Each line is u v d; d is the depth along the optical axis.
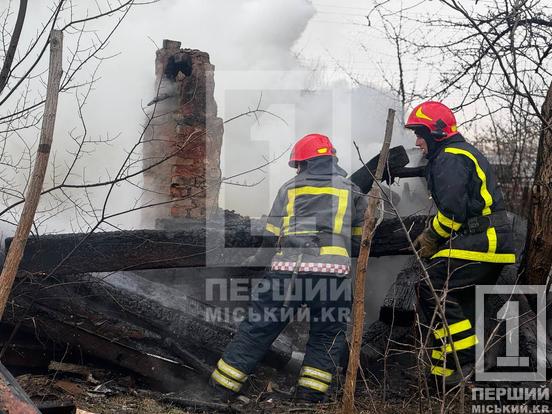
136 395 4.05
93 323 4.34
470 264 4.08
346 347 4.63
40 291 4.36
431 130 4.27
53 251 4.40
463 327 4.07
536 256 4.62
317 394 4.17
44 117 2.87
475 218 4.12
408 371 4.41
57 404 3.17
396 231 4.66
